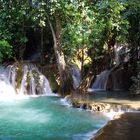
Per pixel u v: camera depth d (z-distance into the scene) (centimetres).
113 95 1814
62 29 1925
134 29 2012
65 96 1850
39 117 1396
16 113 1470
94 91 2003
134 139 1035
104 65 2170
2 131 1191
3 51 2091
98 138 1046
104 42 2053
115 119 1285
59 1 1803
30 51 2402
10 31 2158
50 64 2178
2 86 1969
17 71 2039
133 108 1459
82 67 2067
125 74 2108
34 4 1936
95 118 1368
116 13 1867
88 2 1928
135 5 1948
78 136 1130
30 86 2012
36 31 2380
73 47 1981
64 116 1407
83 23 1880
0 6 2058
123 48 2267
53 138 1109
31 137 1124
